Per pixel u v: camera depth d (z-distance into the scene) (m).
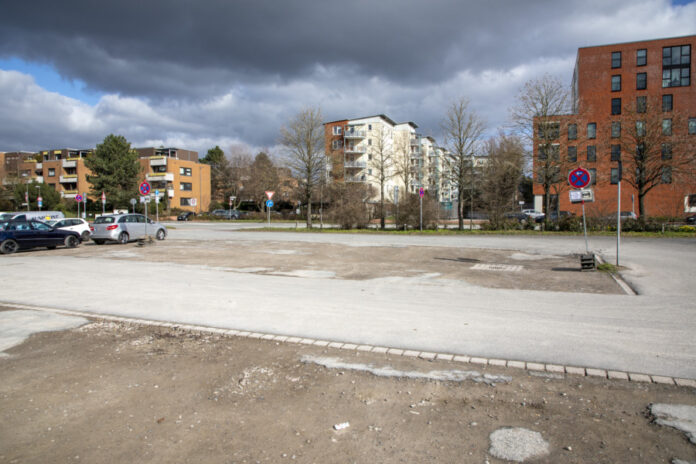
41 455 3.13
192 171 75.69
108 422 3.62
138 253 17.52
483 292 9.06
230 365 4.93
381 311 7.30
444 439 3.31
